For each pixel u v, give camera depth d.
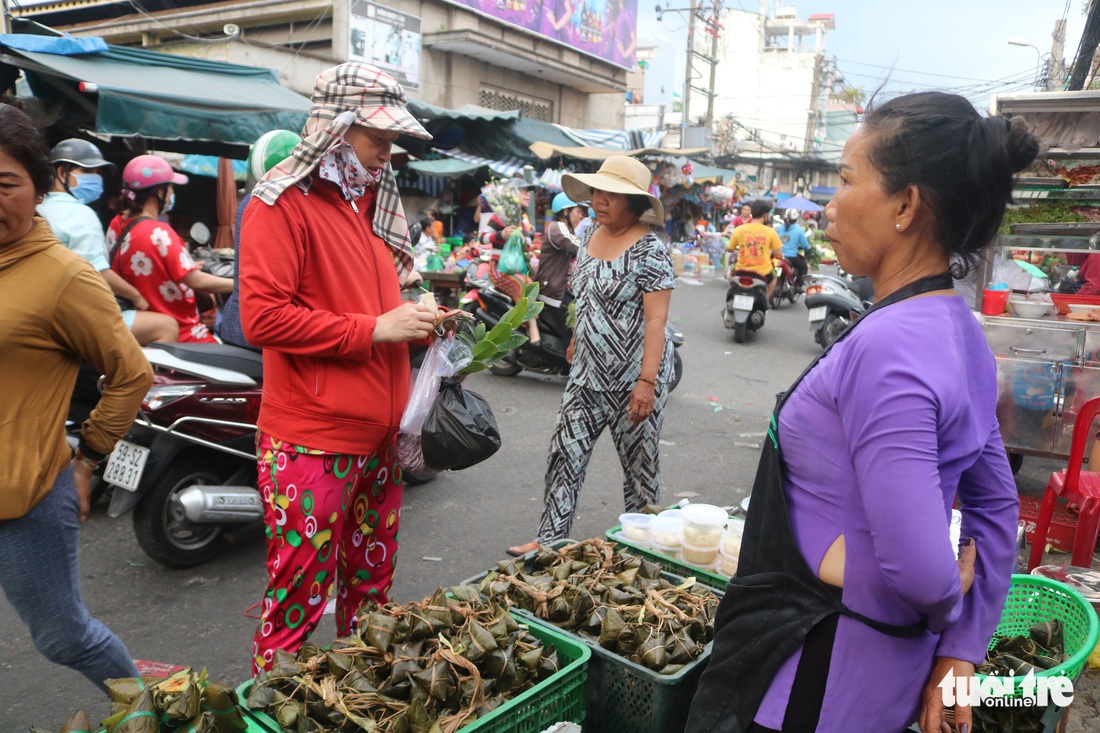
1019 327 4.57
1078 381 4.46
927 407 1.16
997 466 1.43
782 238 14.95
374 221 2.50
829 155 46.09
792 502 1.36
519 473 5.34
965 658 1.37
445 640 2.05
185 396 3.62
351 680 1.97
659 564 2.79
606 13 25.06
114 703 1.82
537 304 2.74
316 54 16.23
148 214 4.43
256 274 2.11
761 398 7.64
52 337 1.92
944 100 1.26
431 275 10.42
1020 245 5.71
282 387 2.28
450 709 1.93
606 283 3.27
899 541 1.16
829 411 1.29
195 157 10.55
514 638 2.15
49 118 7.04
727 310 10.63
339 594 2.73
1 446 1.88
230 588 3.68
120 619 3.36
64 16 19.84
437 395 2.58
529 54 21.58
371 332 2.23
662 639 2.16
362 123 2.18
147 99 6.75
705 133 29.33
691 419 6.88
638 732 2.13
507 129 16.41
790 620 1.35
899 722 1.33
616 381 3.32
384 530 2.66
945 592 1.17
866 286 10.60
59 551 2.02
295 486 2.28
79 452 2.10
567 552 2.81
